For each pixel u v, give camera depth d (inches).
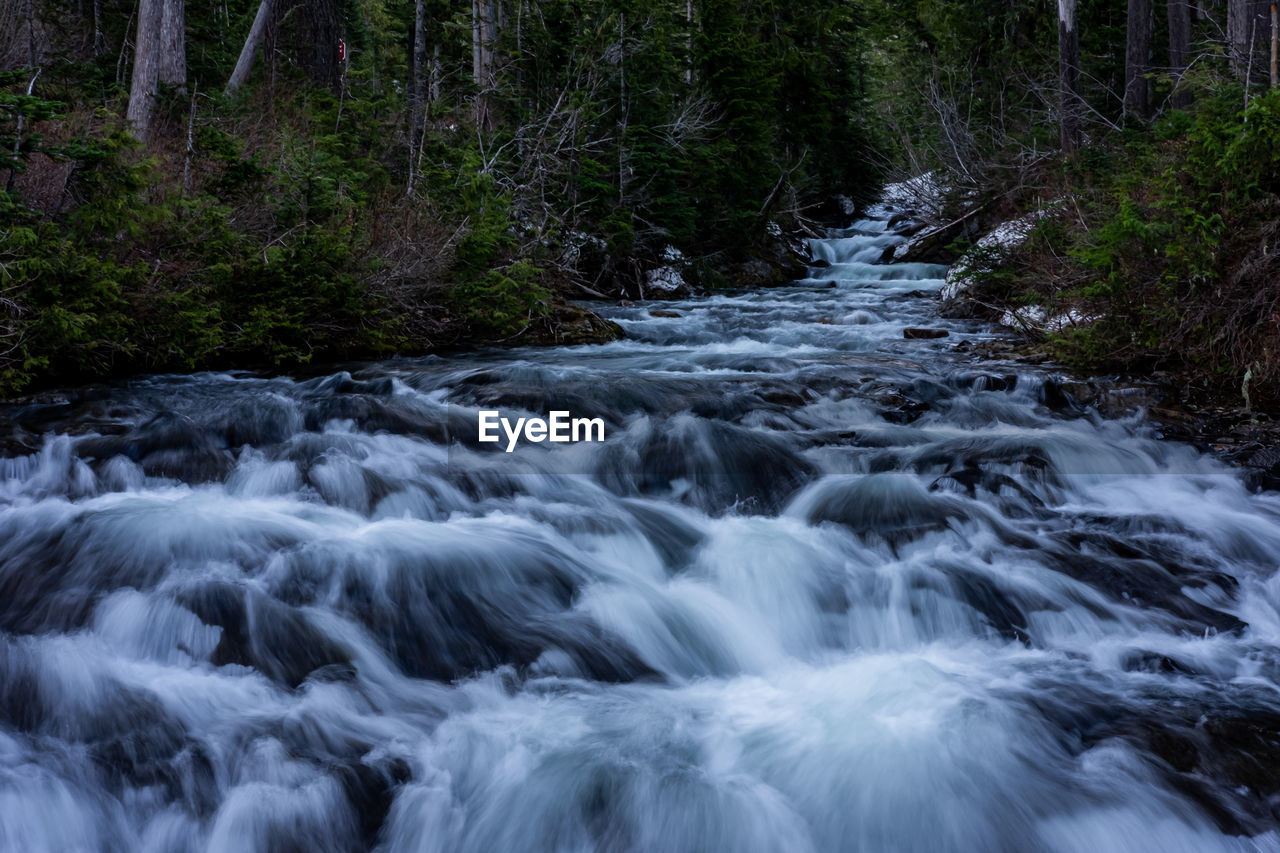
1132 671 189.9
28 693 161.5
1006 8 1082.7
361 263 436.8
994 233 604.4
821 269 904.9
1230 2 608.1
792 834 142.7
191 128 455.2
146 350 375.9
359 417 303.0
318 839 142.4
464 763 155.9
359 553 207.2
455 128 673.0
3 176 372.8
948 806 146.9
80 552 205.6
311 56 755.4
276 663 175.9
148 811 142.3
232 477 256.5
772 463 279.9
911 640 205.5
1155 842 142.4
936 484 264.4
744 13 1087.6
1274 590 225.1
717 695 182.5
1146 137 613.3
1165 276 382.0
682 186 818.8
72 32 711.7
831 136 1155.3
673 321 554.9
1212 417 339.0
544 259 633.0
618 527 238.4
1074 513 260.4
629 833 144.5
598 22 749.9
